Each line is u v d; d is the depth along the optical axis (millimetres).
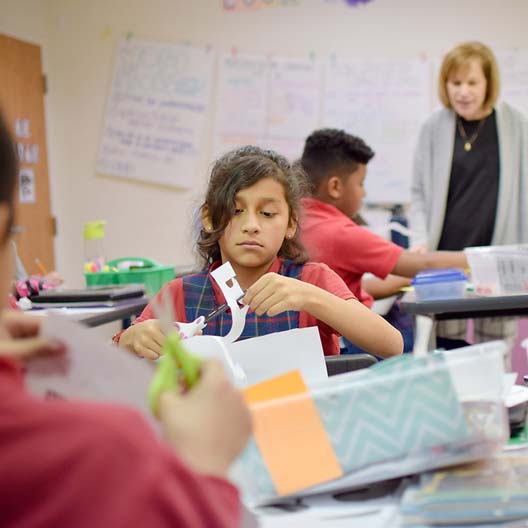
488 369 795
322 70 4641
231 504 518
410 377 789
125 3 4816
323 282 1464
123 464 454
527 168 3070
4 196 503
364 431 780
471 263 2100
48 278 2654
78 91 4914
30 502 448
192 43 4754
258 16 4676
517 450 886
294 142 4691
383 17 4570
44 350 619
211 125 4766
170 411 545
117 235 4934
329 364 1195
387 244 2336
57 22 4898
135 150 4867
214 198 1437
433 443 775
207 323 1371
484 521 703
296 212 1506
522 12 4457
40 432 459
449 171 3117
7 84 4527
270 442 778
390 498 778
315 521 729
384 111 4594
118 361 611
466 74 2990
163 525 459
